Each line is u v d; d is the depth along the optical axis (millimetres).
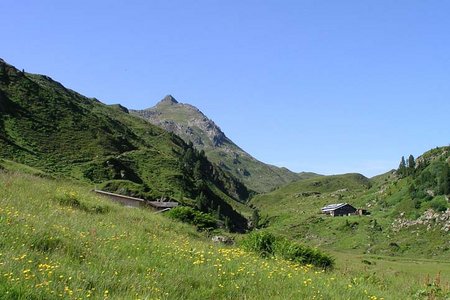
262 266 13680
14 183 24141
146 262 11266
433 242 120562
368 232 141250
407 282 16984
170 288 9430
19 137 126312
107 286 8945
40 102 157375
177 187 145000
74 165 124125
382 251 122312
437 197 148875
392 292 14086
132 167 146125
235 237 28250
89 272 9406
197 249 15328
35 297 7430
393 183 193625
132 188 99812
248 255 16047
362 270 20984
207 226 34625
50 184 28359
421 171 180000
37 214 15562
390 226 143875
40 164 115000
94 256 11094
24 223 12359
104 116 199250
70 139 142875
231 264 12938
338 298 11156
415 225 136625
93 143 149500
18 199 18422
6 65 167250
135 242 13789
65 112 161875
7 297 7125
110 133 170250
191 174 188250
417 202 151250
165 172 153750
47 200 21562
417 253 116625
